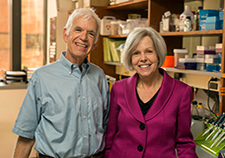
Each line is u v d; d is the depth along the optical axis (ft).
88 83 5.49
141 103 5.35
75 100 5.23
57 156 5.12
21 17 14.65
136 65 5.28
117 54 10.97
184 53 8.18
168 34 8.18
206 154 5.85
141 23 9.92
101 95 5.67
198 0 8.54
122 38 11.80
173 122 5.09
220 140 6.04
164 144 5.09
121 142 5.40
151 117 5.12
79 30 5.23
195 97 8.54
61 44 14.17
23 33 15.33
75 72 5.39
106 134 5.78
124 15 12.00
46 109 5.20
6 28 14.46
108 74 12.17
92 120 5.34
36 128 5.41
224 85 6.83
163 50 5.24
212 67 7.08
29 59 15.62
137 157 5.12
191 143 5.22
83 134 5.22
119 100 5.56
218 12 7.23
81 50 5.23
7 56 14.65
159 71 5.66
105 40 11.66
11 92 12.25
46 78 5.25
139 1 9.25
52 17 14.49
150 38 5.18
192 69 7.72
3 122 12.17
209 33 6.93
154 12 8.89
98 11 11.56
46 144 5.16
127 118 5.30
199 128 6.77
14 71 13.82
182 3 9.20
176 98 5.19
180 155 5.23
